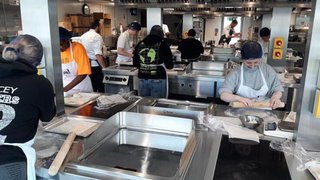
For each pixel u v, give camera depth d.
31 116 1.15
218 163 1.13
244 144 1.33
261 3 3.15
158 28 3.10
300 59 4.94
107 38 7.31
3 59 1.16
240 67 2.02
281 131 1.41
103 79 3.86
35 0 1.63
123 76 3.65
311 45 1.17
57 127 1.52
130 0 3.39
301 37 7.13
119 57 4.25
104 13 7.64
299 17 7.32
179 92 3.54
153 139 1.52
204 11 4.84
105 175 1.06
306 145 1.29
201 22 10.12
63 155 1.15
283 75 3.27
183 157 1.10
